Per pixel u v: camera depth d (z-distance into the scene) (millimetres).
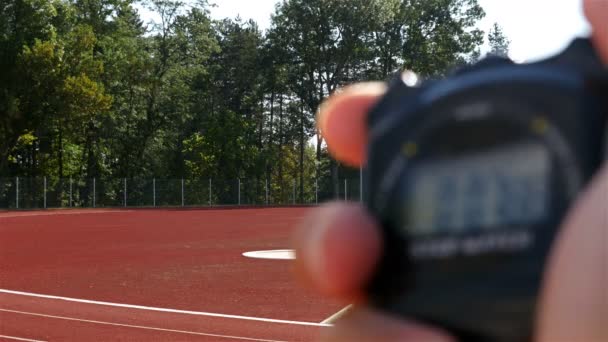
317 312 11320
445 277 573
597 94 531
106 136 60625
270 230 32219
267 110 75188
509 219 547
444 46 70562
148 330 9969
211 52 70188
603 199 501
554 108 539
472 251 559
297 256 664
